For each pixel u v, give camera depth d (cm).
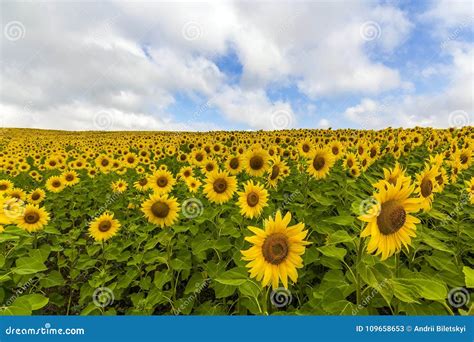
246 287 299
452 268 335
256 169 727
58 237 679
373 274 248
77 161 1441
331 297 286
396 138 1438
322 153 613
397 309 305
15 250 522
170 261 455
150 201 520
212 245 463
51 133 7056
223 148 1405
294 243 267
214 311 391
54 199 984
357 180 705
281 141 1795
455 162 701
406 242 248
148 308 395
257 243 269
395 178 301
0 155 1798
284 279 264
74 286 550
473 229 448
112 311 407
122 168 1349
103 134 6600
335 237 286
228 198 595
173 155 1656
